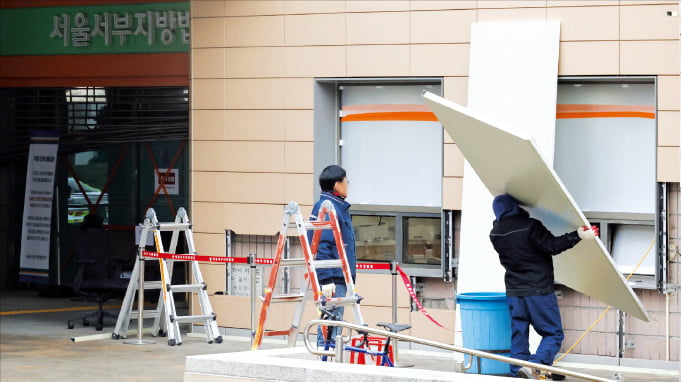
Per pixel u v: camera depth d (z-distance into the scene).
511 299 16.38
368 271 20.38
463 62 19.61
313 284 15.66
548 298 16.22
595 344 18.81
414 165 20.59
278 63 21.14
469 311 16.81
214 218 21.84
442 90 19.81
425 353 19.81
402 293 20.16
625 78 18.56
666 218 18.28
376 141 20.91
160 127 26.95
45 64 27.91
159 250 21.34
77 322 24.20
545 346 16.20
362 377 12.44
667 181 18.19
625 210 18.84
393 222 20.77
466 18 19.59
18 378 17.58
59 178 28.17
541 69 18.91
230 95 21.59
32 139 27.88
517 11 19.25
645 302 18.56
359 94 21.02
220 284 21.86
